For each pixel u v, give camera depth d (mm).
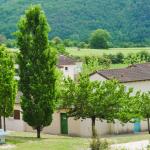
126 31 185625
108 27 190750
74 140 35844
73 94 40000
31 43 39094
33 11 39344
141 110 45844
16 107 50531
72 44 181875
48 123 39781
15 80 38688
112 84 40125
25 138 37938
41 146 32344
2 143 33875
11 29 194125
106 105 39719
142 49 158375
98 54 149750
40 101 39062
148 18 186125
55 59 39750
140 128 50906
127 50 158875
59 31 194750
